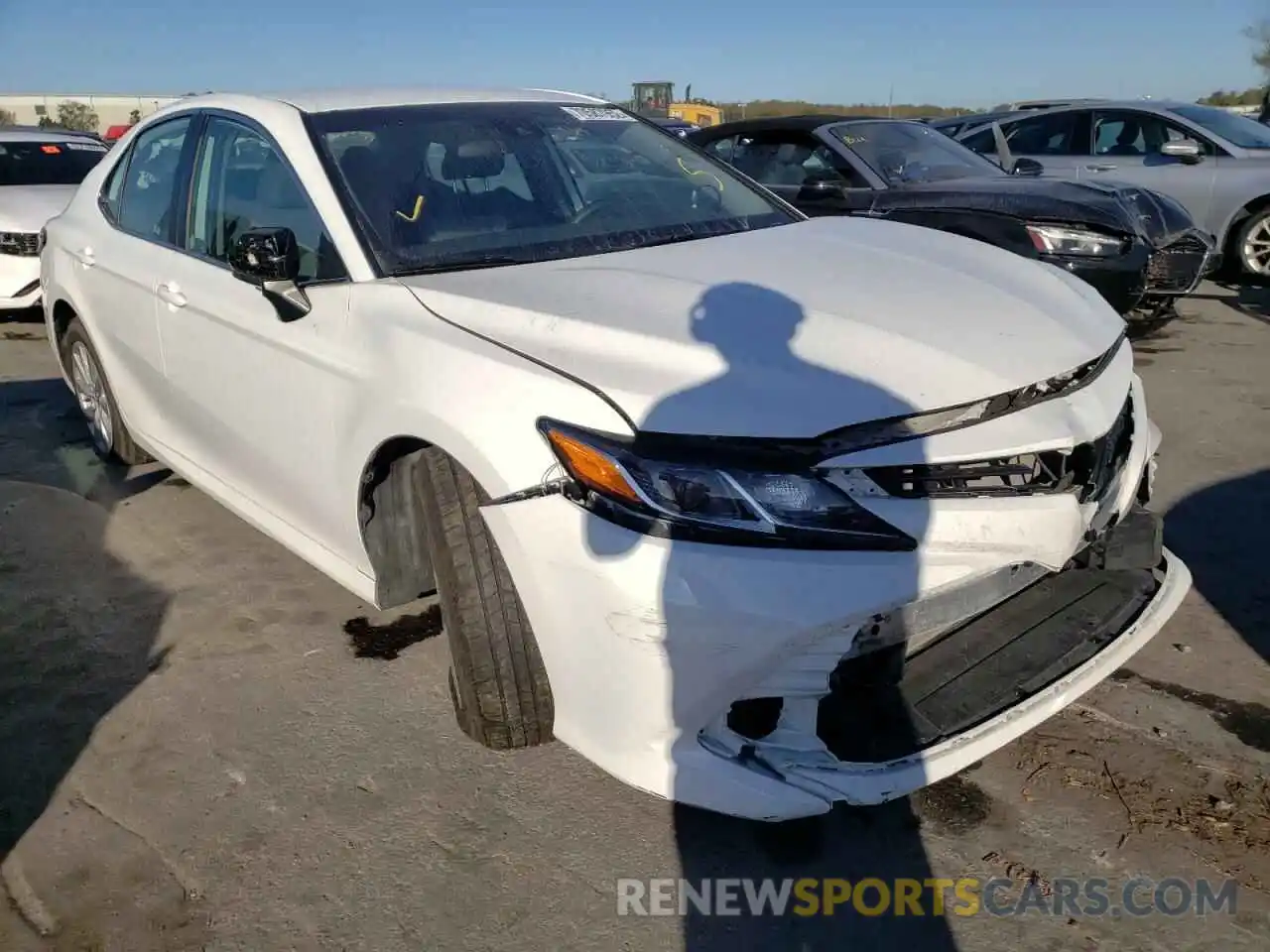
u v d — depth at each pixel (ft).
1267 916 7.06
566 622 7.10
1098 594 8.59
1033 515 6.89
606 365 7.20
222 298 10.59
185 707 9.75
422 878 7.59
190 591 12.00
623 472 6.71
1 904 7.47
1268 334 23.54
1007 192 20.06
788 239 10.00
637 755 7.06
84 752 9.15
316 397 9.20
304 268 9.64
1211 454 15.65
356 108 10.64
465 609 7.84
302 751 9.07
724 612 6.47
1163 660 10.12
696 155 12.10
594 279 8.54
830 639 6.55
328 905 7.36
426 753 9.00
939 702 7.38
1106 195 20.07
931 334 7.48
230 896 7.46
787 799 6.75
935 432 6.79
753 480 6.54
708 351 7.11
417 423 7.89
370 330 8.58
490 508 7.30
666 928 7.11
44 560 12.84
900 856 7.72
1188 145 29.25
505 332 7.80
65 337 15.66
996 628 8.05
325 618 11.34
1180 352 22.04
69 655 10.69
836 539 6.51
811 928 7.09
